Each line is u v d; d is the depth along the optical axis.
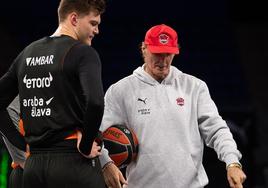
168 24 26.55
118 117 6.12
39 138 5.02
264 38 26.17
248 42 25.88
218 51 25.28
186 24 26.47
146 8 27.09
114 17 26.67
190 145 6.02
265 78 23.95
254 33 26.45
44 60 5.06
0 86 5.36
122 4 27.00
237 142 11.79
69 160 4.93
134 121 6.06
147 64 6.12
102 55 24.94
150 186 5.98
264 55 25.25
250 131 12.60
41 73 5.05
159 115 6.01
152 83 6.11
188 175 5.95
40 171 4.98
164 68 6.02
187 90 6.16
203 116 6.10
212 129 6.04
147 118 6.02
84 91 4.78
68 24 5.17
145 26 26.36
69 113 4.95
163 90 6.10
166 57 5.97
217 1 27.28
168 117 6.00
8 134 5.59
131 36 25.80
